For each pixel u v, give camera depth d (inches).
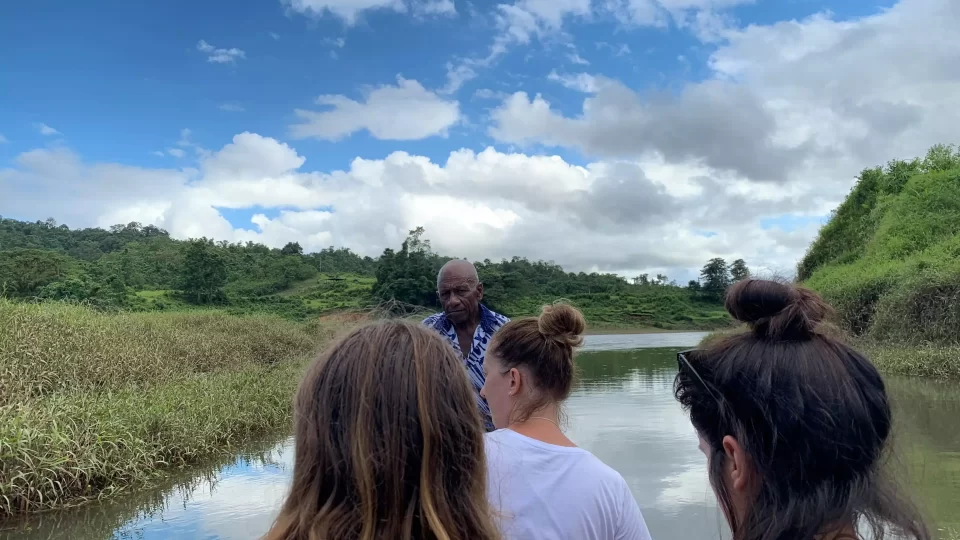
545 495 57.8
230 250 2071.9
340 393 37.5
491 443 61.9
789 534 35.3
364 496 35.3
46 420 207.3
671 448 228.5
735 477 38.9
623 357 736.3
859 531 35.9
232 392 322.3
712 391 40.1
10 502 172.6
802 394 35.5
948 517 130.5
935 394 311.4
